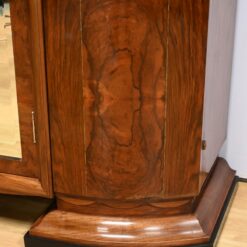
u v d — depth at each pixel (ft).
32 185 3.51
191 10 2.93
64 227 3.51
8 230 3.98
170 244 3.39
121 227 3.45
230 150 4.69
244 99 4.47
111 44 3.00
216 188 4.12
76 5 2.94
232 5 3.97
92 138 3.26
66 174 3.42
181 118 3.20
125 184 3.35
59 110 3.25
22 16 3.09
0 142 3.51
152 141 3.24
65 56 3.09
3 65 3.28
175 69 3.07
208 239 3.45
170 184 3.37
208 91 3.38
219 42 3.58
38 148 3.40
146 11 2.92
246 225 4.01
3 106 3.40
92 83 3.12
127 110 3.15
